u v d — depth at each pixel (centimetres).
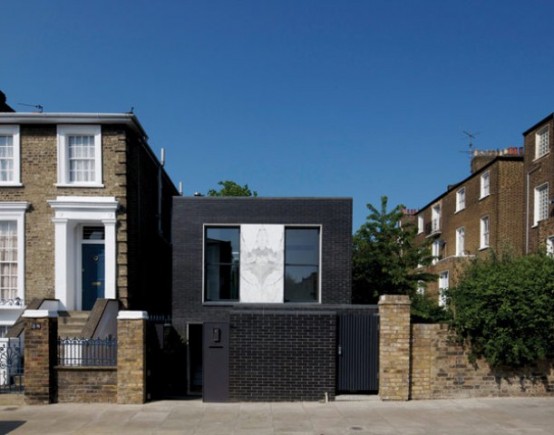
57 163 1579
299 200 1489
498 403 1051
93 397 1077
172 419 949
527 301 1066
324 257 1475
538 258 1158
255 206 1488
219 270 1491
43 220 1563
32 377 1065
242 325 1108
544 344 1075
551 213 2177
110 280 1558
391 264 2028
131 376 1072
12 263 1577
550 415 959
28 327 1071
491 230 2573
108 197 1574
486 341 1086
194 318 1453
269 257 1476
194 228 1480
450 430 866
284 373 1098
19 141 1580
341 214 1487
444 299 1436
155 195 2045
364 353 1125
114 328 1385
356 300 2067
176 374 1412
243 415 977
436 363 1098
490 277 1103
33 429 888
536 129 2309
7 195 1569
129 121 1588
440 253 3259
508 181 2520
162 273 2170
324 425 901
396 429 873
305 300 1482
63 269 1545
